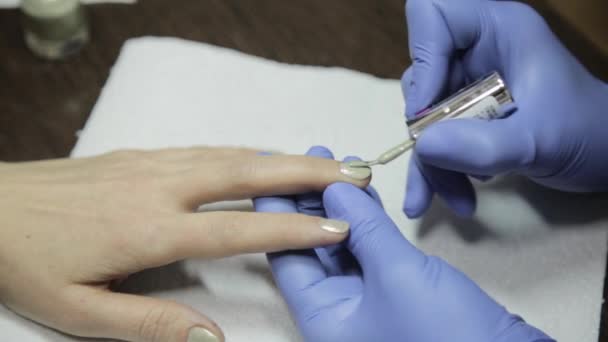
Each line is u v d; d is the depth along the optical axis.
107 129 0.58
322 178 0.51
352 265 0.52
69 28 0.61
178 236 0.51
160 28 0.64
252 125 0.58
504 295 0.52
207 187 0.52
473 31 0.54
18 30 0.63
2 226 0.52
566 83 0.53
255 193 0.52
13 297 0.51
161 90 0.59
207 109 0.58
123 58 0.60
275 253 0.51
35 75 0.62
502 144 0.50
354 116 0.58
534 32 0.54
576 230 0.54
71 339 0.51
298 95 0.59
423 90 0.53
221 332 0.50
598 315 0.52
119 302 0.50
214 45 0.63
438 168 0.53
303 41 0.63
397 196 0.55
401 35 0.63
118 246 0.51
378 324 0.48
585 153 0.53
